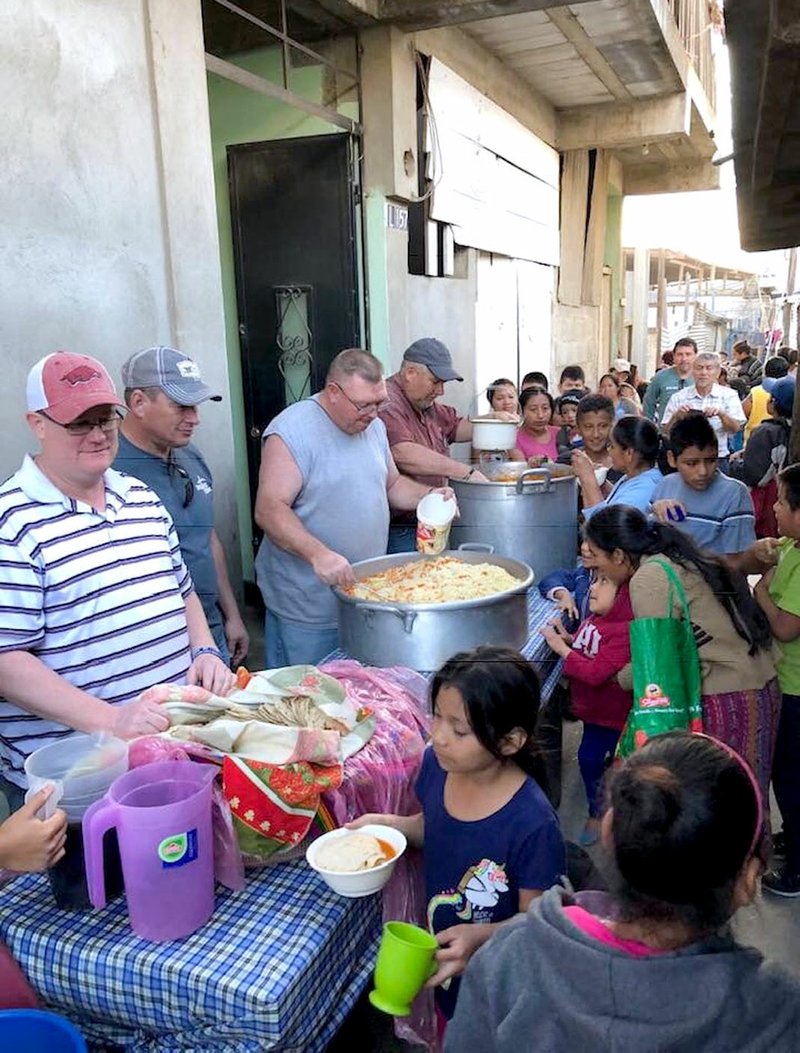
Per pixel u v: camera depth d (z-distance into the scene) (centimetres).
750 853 81
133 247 274
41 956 115
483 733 119
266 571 237
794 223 702
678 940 80
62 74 244
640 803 79
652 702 172
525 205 636
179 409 200
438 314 511
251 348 459
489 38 521
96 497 157
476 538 247
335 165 427
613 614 197
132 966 110
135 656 158
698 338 1950
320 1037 116
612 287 1027
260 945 112
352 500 232
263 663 362
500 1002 86
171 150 288
